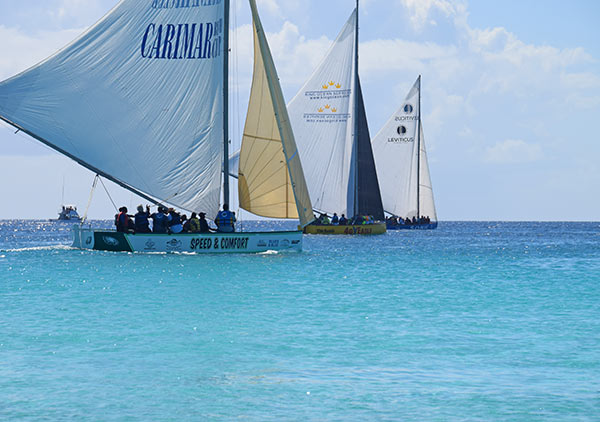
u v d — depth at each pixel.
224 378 24.77
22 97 67.81
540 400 22.36
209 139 70.50
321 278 54.28
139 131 70.00
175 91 70.19
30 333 32.09
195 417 20.81
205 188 70.62
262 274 56.03
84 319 35.78
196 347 29.47
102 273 56.00
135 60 69.75
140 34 69.81
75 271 57.22
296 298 43.44
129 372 25.47
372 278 55.00
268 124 70.75
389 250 90.19
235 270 58.16
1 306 39.94
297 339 31.06
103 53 69.38
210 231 68.56
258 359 27.45
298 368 26.12
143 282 50.69
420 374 25.33
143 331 32.72
